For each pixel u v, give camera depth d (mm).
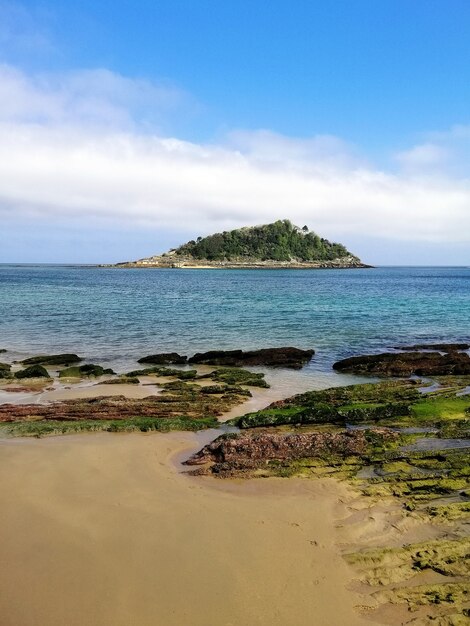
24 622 6762
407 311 51469
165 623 6824
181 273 183875
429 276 183500
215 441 13242
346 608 7125
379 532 9078
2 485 10867
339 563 8133
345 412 15211
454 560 8086
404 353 28047
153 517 9586
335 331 38031
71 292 77812
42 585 7512
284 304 58781
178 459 12875
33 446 13492
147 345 32531
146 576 7773
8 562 8047
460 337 36031
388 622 6867
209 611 7055
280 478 11367
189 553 8398
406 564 8070
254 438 12883
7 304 56188
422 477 11102
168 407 17578
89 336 35531
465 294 78875
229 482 11273
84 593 7355
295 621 6895
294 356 27922
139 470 11961
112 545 8586
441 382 21797
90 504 10078
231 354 27859
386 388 19938
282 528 9234
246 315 47344
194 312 49688
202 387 21109
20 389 21109
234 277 148750
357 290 88750
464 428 14023
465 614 6945
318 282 121000
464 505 9859
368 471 11602
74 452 13016
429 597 7293
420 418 15156
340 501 10281
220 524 9359
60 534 8906
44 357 27281
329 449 12516
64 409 17000
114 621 6836
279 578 7766
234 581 7688
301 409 16047
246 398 19578
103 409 17188
